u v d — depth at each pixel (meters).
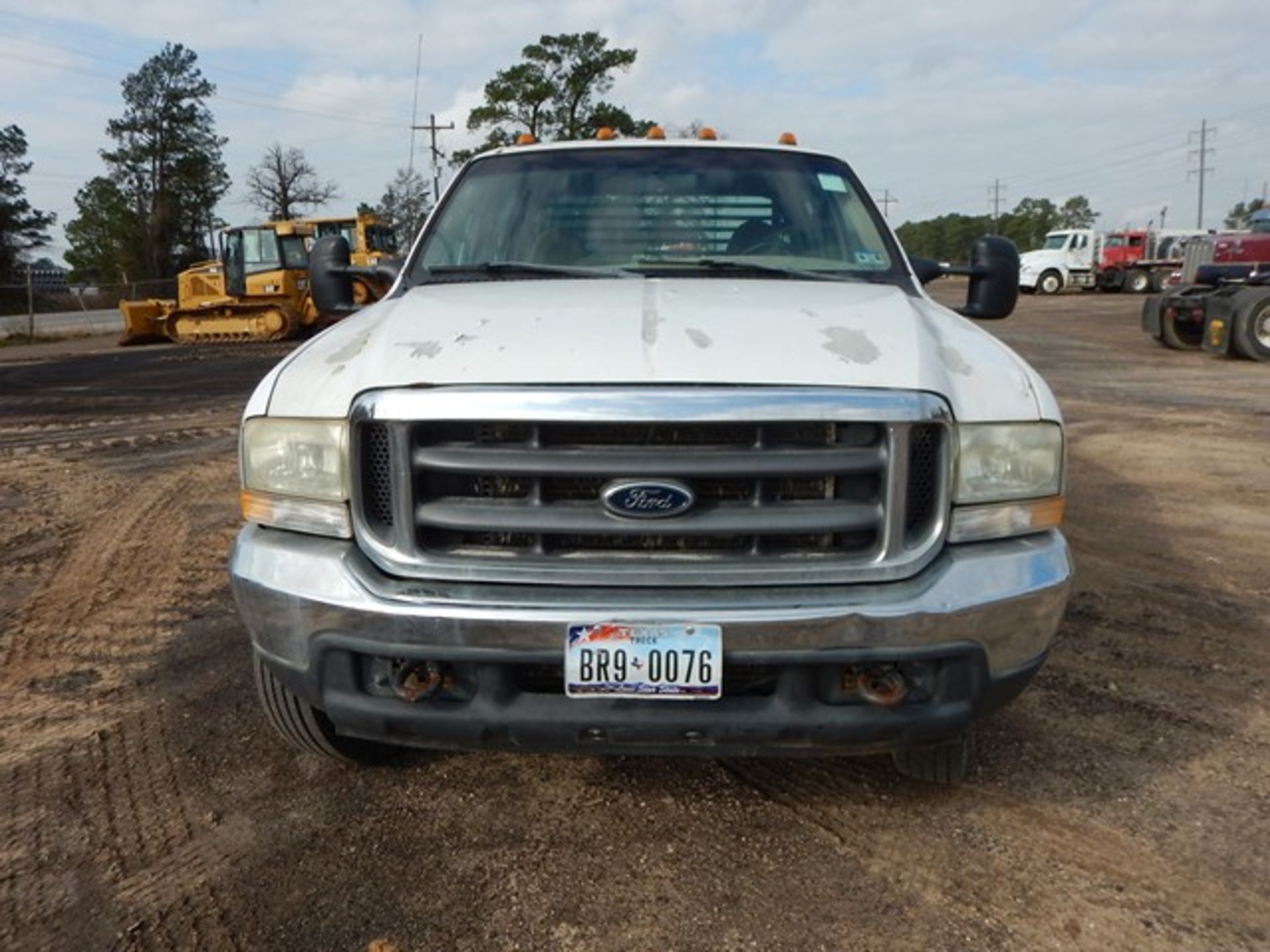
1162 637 4.40
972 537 2.55
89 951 2.45
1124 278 40.09
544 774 3.23
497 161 4.14
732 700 2.46
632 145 4.13
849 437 2.43
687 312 2.85
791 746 2.48
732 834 2.90
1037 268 40.88
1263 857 2.79
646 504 2.38
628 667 2.38
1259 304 15.42
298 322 25.20
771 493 2.44
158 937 2.50
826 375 2.44
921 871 2.73
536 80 44.59
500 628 2.38
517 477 2.43
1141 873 2.72
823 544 2.47
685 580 2.42
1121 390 12.56
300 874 2.74
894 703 2.44
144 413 11.76
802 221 3.80
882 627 2.39
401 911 2.59
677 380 2.39
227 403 12.58
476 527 2.44
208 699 3.83
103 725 3.62
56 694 3.88
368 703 2.54
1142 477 7.60
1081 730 3.53
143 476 7.98
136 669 4.12
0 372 18.41
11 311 43.06
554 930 2.51
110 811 3.05
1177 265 39.38
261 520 2.72
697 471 2.37
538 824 2.96
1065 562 2.61
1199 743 3.44
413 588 2.46
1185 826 2.94
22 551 5.85
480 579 2.46
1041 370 14.79
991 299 3.95
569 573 2.44
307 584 2.53
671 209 3.82
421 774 3.24
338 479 2.56
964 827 2.93
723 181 3.93
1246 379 13.64
